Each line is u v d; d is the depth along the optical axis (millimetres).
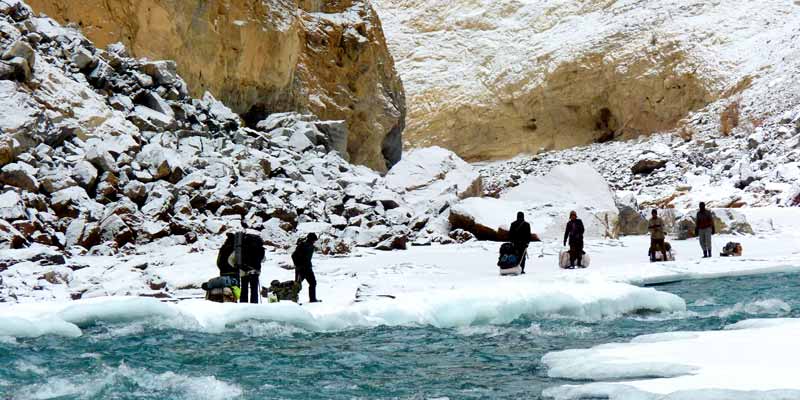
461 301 16953
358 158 55531
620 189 62688
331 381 12344
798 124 59406
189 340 14469
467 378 12461
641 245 34594
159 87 37000
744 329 14617
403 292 20078
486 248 31656
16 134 27828
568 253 27250
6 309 14758
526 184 39531
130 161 29875
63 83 31766
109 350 13594
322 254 28469
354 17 55781
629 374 11406
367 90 55312
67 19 36594
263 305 15703
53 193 26891
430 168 40719
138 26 38344
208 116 38125
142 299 15352
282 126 43250
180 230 27234
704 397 9406
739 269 25406
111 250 24812
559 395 10680
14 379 11969
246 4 43562
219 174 32281
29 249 21938
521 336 15680
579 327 16438
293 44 46781
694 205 51531
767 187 50812
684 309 18828
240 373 12703
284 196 32250
